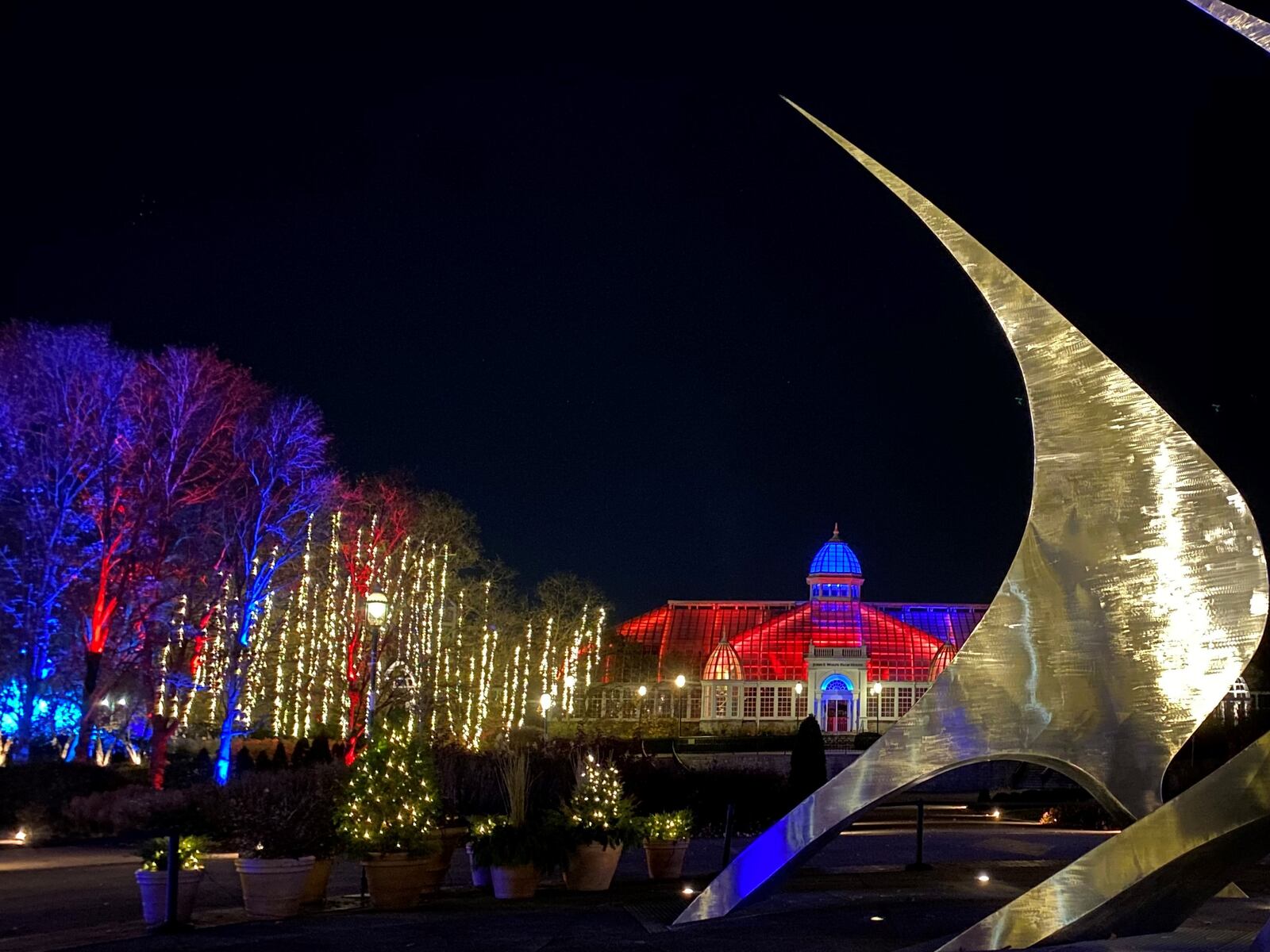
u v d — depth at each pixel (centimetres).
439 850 1931
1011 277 1354
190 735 5712
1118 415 1300
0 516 4172
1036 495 1318
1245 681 4097
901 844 2956
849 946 1349
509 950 1370
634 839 2053
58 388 4206
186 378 4388
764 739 7044
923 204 1402
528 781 3038
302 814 1911
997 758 1289
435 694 5662
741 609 10712
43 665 4172
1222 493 1258
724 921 1562
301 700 5350
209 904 1977
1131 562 1277
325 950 1411
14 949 1509
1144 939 1185
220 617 4562
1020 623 1299
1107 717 1264
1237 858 1099
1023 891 1930
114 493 4291
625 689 8838
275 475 4622
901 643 9906
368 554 5409
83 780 3472
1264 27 1070
